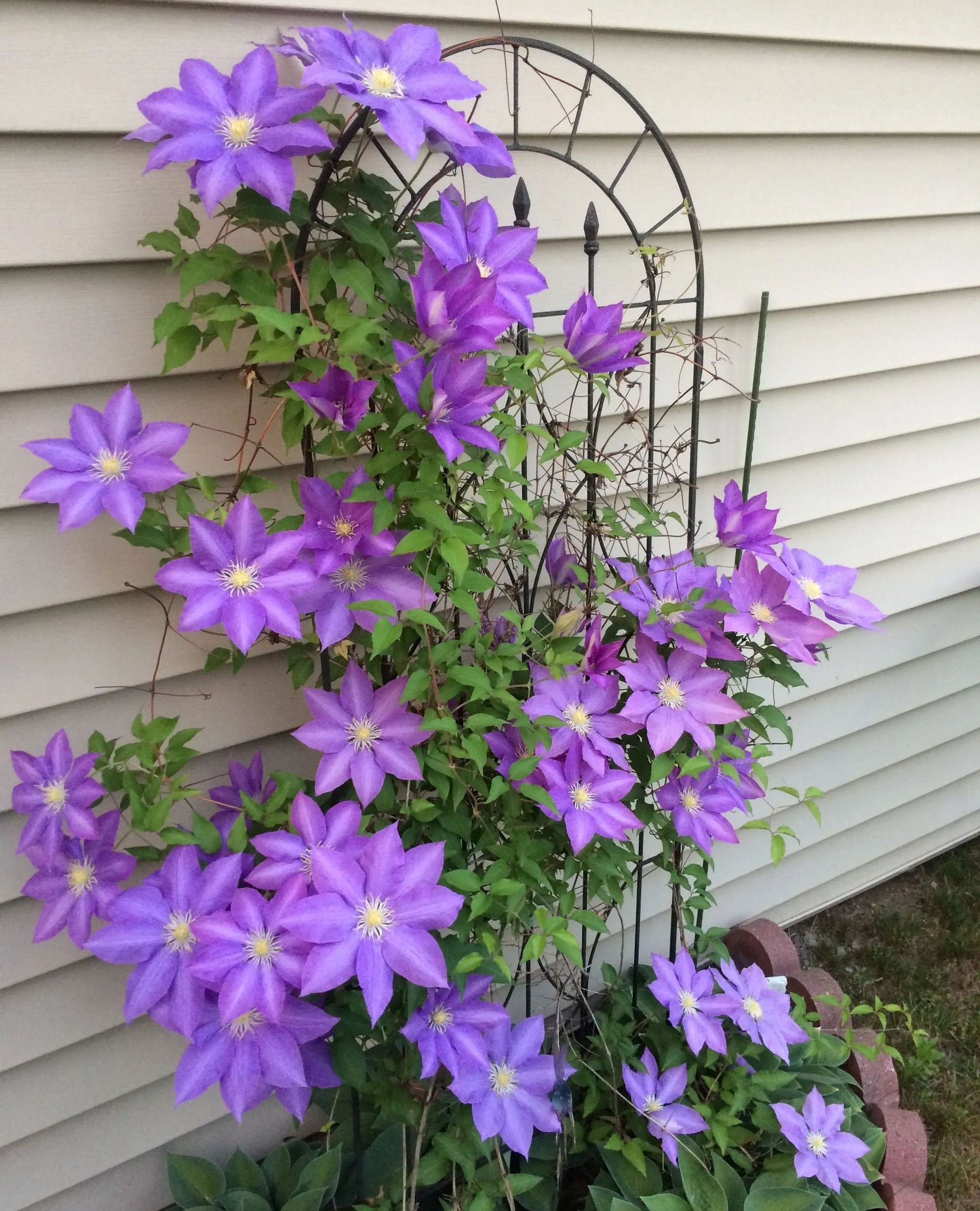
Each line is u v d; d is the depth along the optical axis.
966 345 1.58
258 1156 1.32
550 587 1.23
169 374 1.01
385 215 0.96
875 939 1.88
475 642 0.96
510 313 0.92
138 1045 1.18
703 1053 1.30
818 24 1.25
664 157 1.22
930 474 1.64
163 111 0.80
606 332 0.95
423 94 0.82
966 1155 1.48
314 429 1.06
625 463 1.32
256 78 0.83
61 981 1.11
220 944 0.85
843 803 1.83
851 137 1.35
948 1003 1.73
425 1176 1.08
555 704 1.02
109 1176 1.22
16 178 0.91
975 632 1.84
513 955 1.41
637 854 1.34
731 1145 1.25
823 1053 1.35
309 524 0.91
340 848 0.87
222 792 1.06
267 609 0.87
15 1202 1.16
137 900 0.90
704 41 1.19
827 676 1.66
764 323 1.32
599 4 1.10
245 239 1.00
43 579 1.00
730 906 1.75
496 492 0.89
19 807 0.94
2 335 0.94
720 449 1.41
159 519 0.94
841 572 1.22
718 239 1.30
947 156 1.44
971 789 2.05
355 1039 1.05
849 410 1.50
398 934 0.84
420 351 0.88
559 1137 1.22
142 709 1.09
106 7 0.90
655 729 1.06
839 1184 1.16
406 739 0.94
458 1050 0.98
